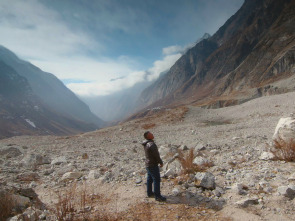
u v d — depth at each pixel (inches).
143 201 239.8
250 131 764.6
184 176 303.7
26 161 473.1
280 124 414.6
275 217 182.5
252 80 6225.4
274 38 7180.1
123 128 1379.2
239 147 502.0
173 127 1256.8
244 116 1314.0
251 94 4490.7
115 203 239.9
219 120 1363.2
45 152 706.8
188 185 271.7
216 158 421.1
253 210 197.2
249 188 241.9
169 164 371.2
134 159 521.7
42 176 380.5
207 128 1045.8
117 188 290.0
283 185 235.9
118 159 524.7
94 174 348.5
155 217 201.2
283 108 1248.8
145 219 197.9
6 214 204.5
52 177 368.5
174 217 198.8
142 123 1507.1
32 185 318.0
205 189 258.2
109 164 445.1
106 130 1381.6
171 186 279.6
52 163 480.7
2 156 595.5
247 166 329.7
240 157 390.6
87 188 298.0
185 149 569.6
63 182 331.9
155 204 230.7
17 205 223.3
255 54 7357.3
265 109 1332.4
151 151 243.1
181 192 256.7
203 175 266.7
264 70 6240.2
